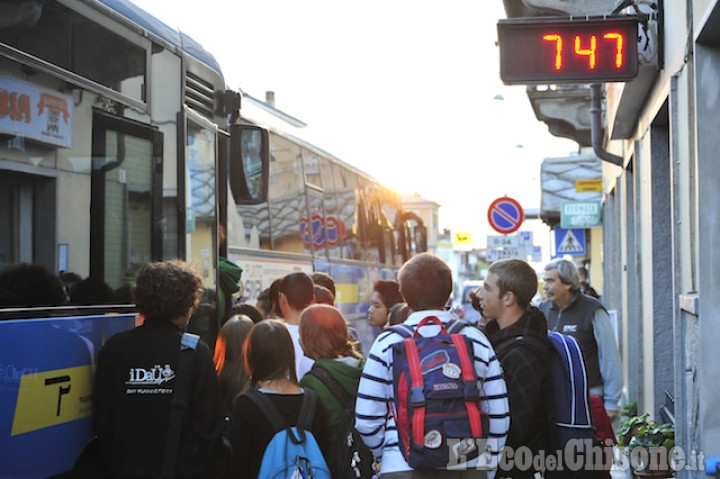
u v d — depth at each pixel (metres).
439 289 4.44
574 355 4.72
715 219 6.14
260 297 8.27
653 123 9.20
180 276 4.34
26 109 3.91
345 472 5.01
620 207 14.61
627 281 13.06
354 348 5.32
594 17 7.73
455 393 4.10
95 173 4.43
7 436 3.62
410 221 21.81
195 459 4.25
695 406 6.41
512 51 7.80
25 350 3.76
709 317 6.09
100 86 4.54
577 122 18.11
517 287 4.79
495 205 17.05
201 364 4.31
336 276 14.31
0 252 3.67
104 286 4.46
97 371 4.22
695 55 6.24
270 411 4.71
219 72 7.05
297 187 12.40
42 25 4.05
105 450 4.19
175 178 5.46
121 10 4.85
